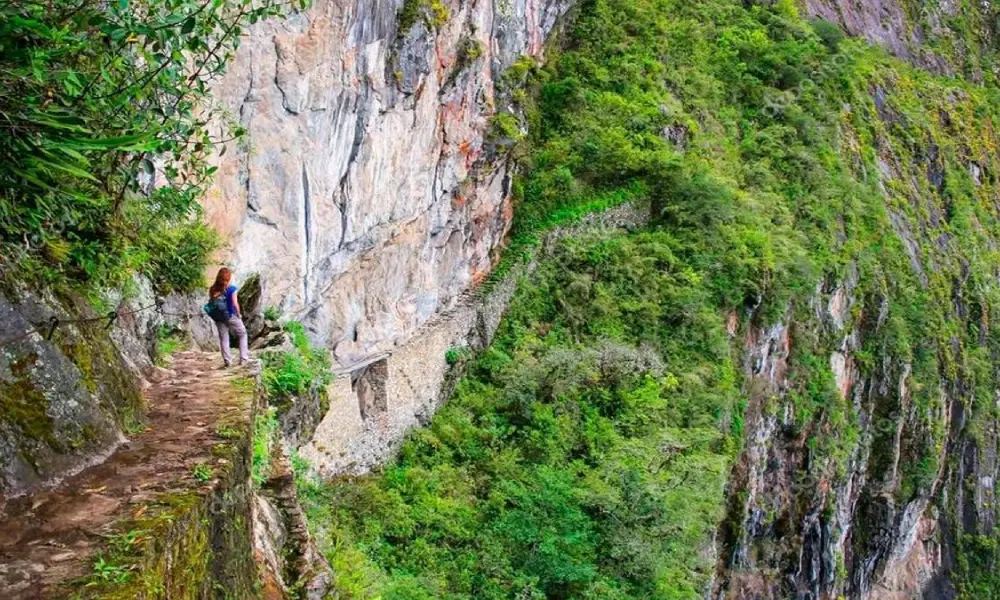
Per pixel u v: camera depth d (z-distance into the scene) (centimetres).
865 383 3544
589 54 3073
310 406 1337
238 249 1304
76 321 632
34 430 529
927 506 4044
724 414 2466
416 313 2017
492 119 2302
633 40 3212
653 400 2205
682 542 1923
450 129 2027
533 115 2755
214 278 1200
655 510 1912
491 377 2228
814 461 3086
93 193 755
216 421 695
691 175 2894
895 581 3916
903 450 3766
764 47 3769
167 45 815
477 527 1773
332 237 1565
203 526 534
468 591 1630
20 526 476
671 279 2634
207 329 1130
